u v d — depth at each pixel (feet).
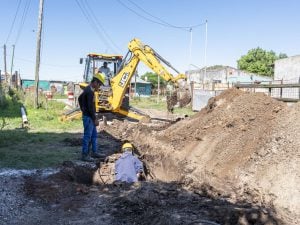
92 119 29.96
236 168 24.36
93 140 30.81
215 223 16.71
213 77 175.52
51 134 42.65
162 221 17.40
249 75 169.58
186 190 22.93
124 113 56.29
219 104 34.24
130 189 22.81
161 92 211.41
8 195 21.35
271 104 27.68
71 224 17.99
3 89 97.76
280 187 20.17
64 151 32.86
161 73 51.44
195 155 29.35
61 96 181.37
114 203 20.38
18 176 24.76
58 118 56.95
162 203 19.80
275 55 232.32
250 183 22.16
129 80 54.39
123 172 26.20
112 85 54.29
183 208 18.98
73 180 25.61
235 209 18.15
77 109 55.42
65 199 21.21
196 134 32.17
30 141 37.55
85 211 19.54
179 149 31.89
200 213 18.19
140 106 109.50
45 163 28.48
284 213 18.56
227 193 22.00
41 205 20.35
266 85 32.40
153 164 32.89
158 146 35.12
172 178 29.55
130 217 18.57
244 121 28.19
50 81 263.29
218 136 29.25
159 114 77.41
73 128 48.57
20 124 50.85
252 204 19.77
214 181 24.31
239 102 30.99
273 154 22.61
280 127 24.30
